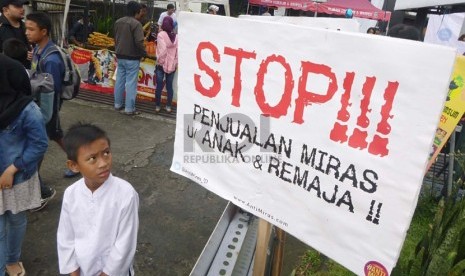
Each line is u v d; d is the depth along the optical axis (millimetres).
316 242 1296
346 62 1128
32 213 3309
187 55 1650
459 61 2885
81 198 1693
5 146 2178
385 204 1104
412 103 1006
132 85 5801
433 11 4770
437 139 2945
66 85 3502
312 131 1259
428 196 3807
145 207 3584
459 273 1716
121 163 4367
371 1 13578
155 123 5738
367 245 1157
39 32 3268
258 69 1387
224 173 1598
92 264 1722
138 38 5551
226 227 2201
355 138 1147
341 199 1208
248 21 1379
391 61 1027
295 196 1344
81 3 8820
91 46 7051
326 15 14266
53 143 4676
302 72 1250
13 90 2150
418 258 1907
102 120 5605
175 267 2859
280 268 2037
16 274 2545
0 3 4324
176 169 1817
